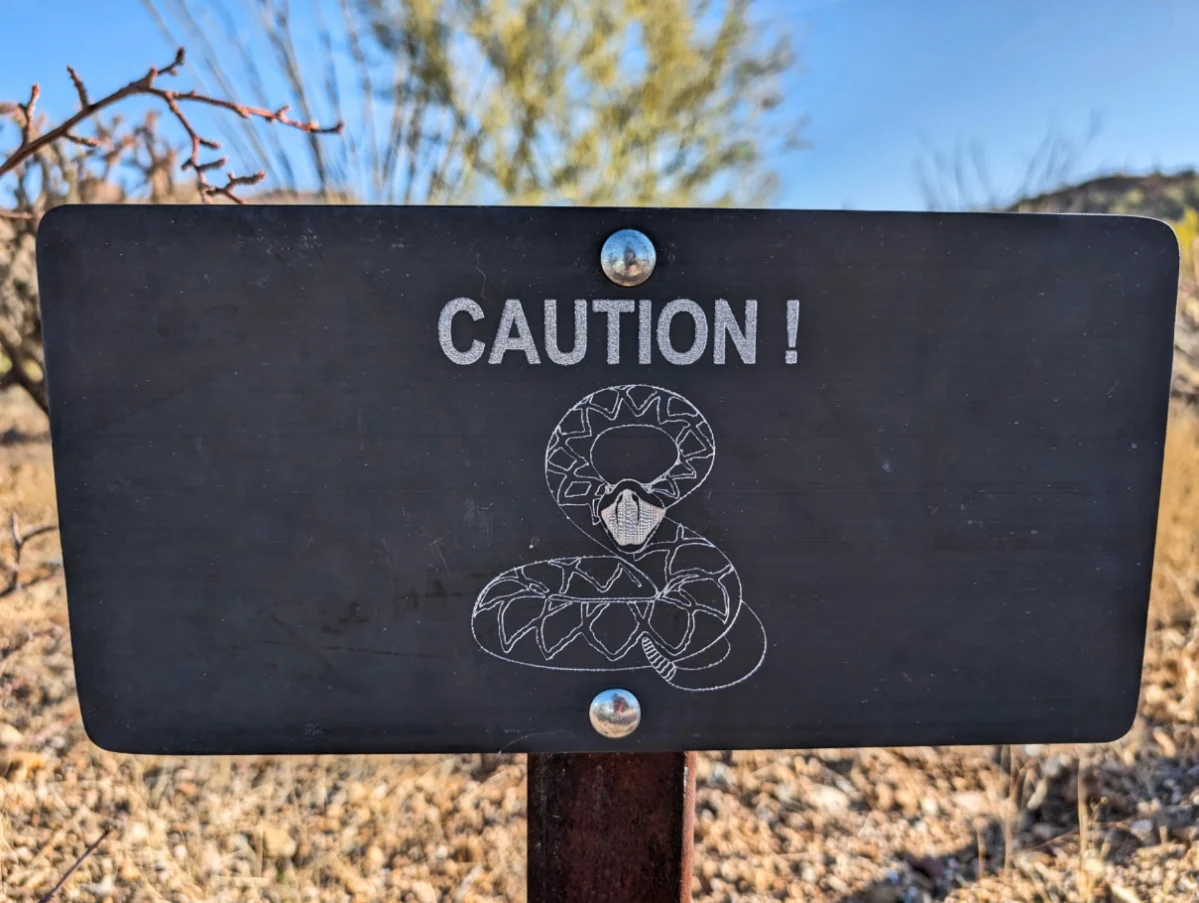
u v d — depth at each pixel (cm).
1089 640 94
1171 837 181
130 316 87
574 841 99
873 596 92
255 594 90
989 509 92
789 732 93
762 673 92
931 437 91
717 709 92
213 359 87
